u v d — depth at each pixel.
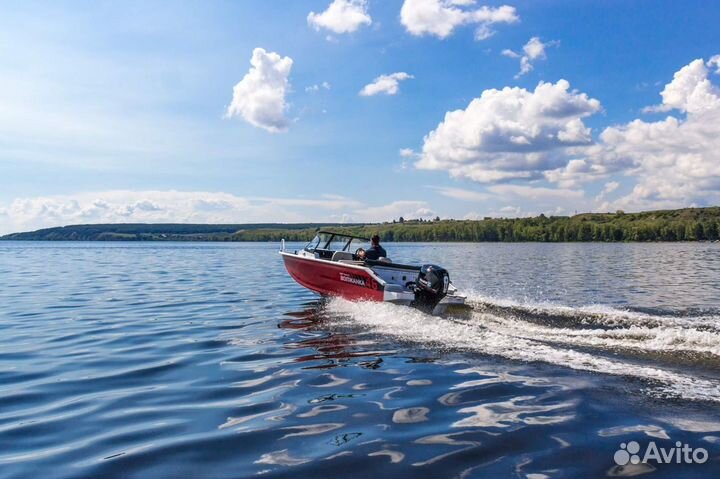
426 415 4.47
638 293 14.04
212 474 3.44
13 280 20.28
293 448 3.85
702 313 9.96
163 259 40.00
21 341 8.20
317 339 7.95
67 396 5.29
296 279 13.30
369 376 5.78
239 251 62.41
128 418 4.60
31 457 3.79
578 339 7.09
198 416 4.62
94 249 73.94
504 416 4.35
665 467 3.34
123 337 8.47
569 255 43.34
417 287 9.48
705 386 4.95
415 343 7.37
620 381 5.14
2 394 5.36
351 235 13.08
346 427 4.25
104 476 3.46
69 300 13.59
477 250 60.03
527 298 12.87
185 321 10.02
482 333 7.67
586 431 3.95
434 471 3.39
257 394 5.25
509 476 3.29
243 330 8.98
